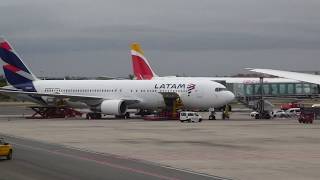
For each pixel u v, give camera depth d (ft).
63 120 257.75
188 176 80.89
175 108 260.42
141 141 143.54
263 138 151.84
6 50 287.28
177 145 132.57
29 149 123.03
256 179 78.74
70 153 114.42
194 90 257.96
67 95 269.64
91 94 274.98
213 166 93.45
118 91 270.05
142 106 269.23
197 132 174.81
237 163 97.71
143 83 267.80
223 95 256.52
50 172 83.87
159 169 88.94
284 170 88.38
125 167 91.15
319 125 214.90
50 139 150.71
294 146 129.39
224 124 220.23
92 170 86.79
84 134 168.04
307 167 92.17
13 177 77.87
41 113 285.23
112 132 175.73
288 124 221.87
